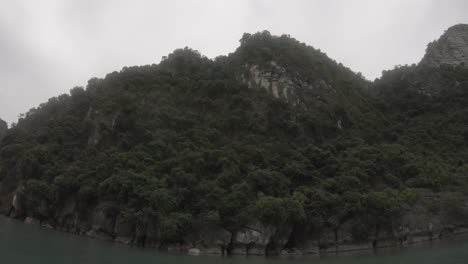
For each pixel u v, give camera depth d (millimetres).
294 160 83500
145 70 105625
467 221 81562
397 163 88188
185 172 72312
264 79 103625
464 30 156750
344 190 73688
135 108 89438
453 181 85375
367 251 67062
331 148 90250
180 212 66125
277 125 93938
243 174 74812
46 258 46438
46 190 75750
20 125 112312
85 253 52031
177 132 88500
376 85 135375
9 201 88625
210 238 63156
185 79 104750
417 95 122938
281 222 63844
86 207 73312
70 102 106938
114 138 87000
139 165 73938
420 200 78000
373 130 105500
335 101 106875
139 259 50875
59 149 88000
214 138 87000
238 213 65438
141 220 63781
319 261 56719
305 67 111500
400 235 71688
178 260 52625
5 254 47031
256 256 62656
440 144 103250
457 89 120500
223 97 99500
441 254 59188
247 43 116062
